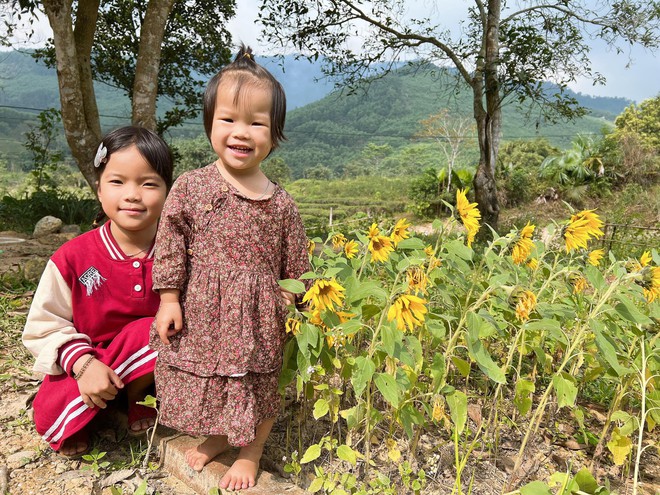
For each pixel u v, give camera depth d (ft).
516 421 8.18
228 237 5.49
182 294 5.58
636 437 8.27
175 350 5.58
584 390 9.73
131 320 6.70
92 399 6.03
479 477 6.55
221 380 5.45
